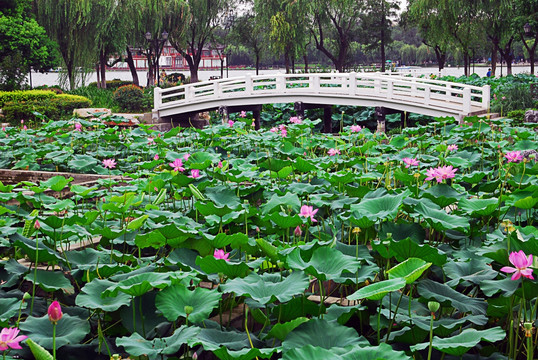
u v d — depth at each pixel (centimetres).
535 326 268
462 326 294
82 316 304
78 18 2722
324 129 2073
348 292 359
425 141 827
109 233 366
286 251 300
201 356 281
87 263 353
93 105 2447
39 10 2864
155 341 247
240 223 428
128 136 1138
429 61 7469
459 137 876
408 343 267
